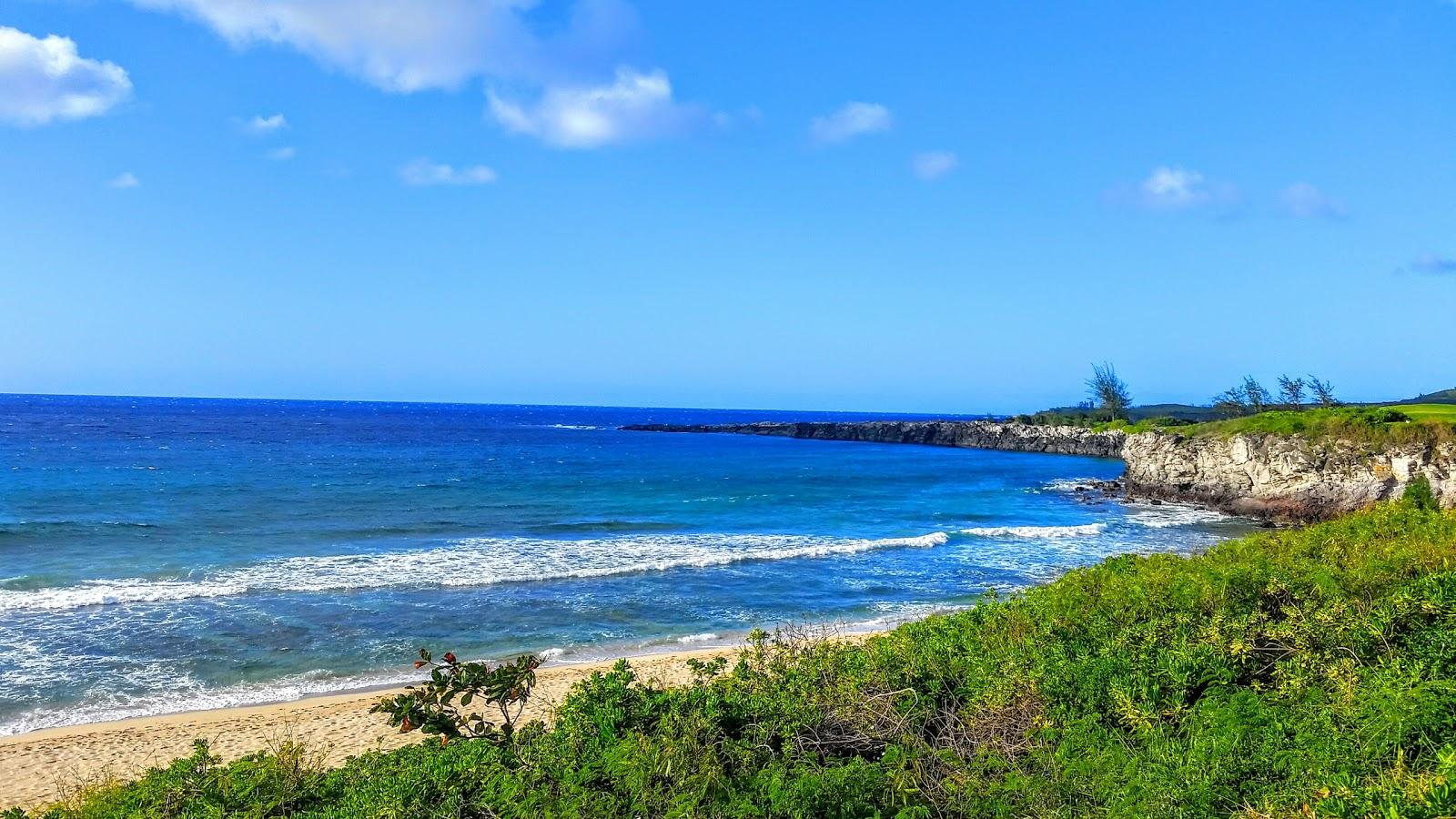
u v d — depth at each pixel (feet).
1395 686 20.49
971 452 308.60
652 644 57.82
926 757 22.12
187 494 129.29
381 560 83.97
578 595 70.85
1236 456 149.18
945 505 145.28
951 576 82.53
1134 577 36.11
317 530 101.86
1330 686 23.00
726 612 66.85
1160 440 169.17
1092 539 111.24
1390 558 32.30
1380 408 166.40
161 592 67.00
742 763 21.85
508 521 113.29
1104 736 22.34
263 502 123.13
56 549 86.02
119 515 107.14
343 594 68.85
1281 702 22.79
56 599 64.03
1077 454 297.53
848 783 19.81
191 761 26.99
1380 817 15.23
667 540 101.14
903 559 91.56
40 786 34.55
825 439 409.08
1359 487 132.05
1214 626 27.37
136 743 39.29
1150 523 128.77
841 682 26.91
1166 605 31.40
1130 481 173.99
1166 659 25.57
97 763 36.96
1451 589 26.02
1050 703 24.68
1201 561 38.32
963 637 32.94
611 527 110.83
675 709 24.12
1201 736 20.39
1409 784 16.14
